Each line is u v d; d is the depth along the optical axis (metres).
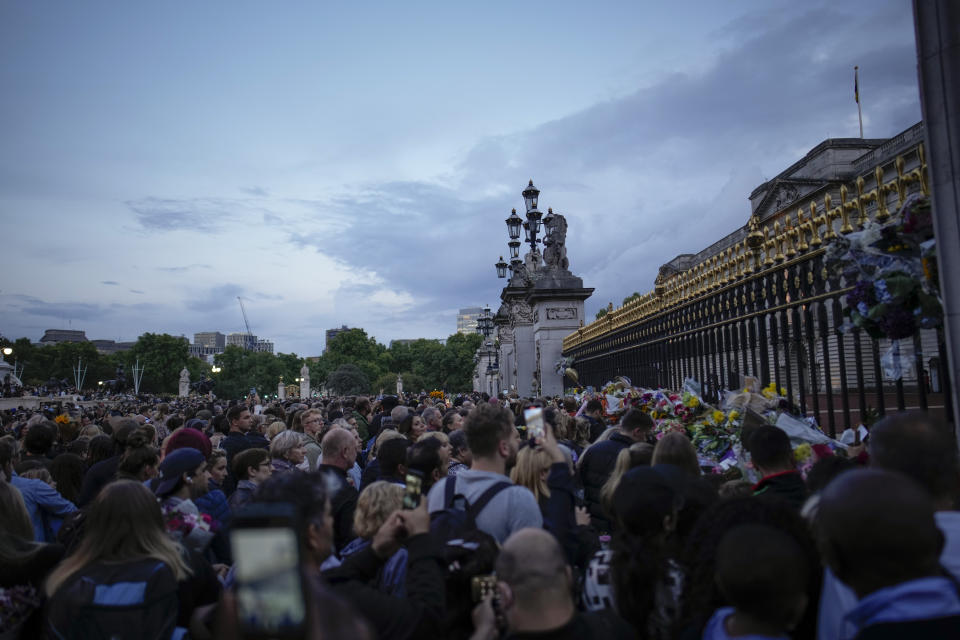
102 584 3.19
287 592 1.46
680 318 9.61
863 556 1.90
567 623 2.45
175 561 3.37
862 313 4.38
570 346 19.64
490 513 3.69
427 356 139.00
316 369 170.50
